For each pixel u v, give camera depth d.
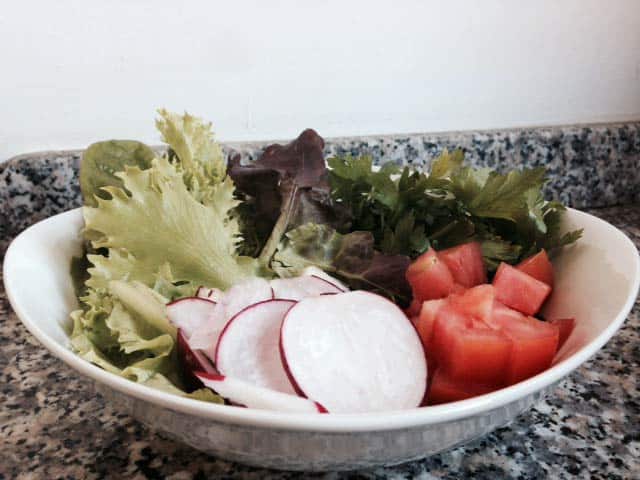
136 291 0.20
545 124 0.42
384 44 0.36
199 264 0.22
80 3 0.31
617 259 0.22
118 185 0.25
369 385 0.18
